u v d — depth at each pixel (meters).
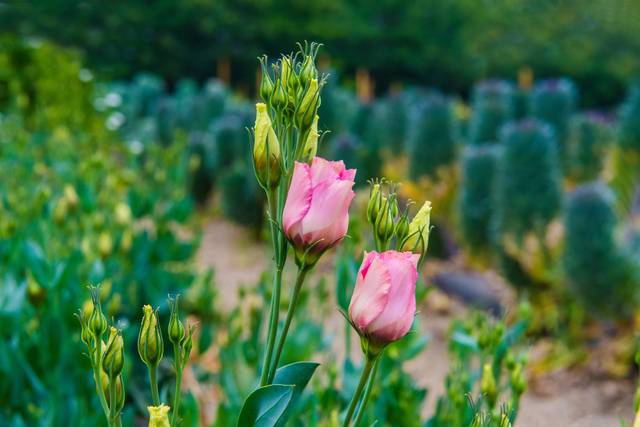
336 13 22.17
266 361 1.20
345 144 7.05
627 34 25.84
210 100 9.98
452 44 23.75
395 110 9.33
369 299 1.08
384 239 1.21
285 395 1.13
